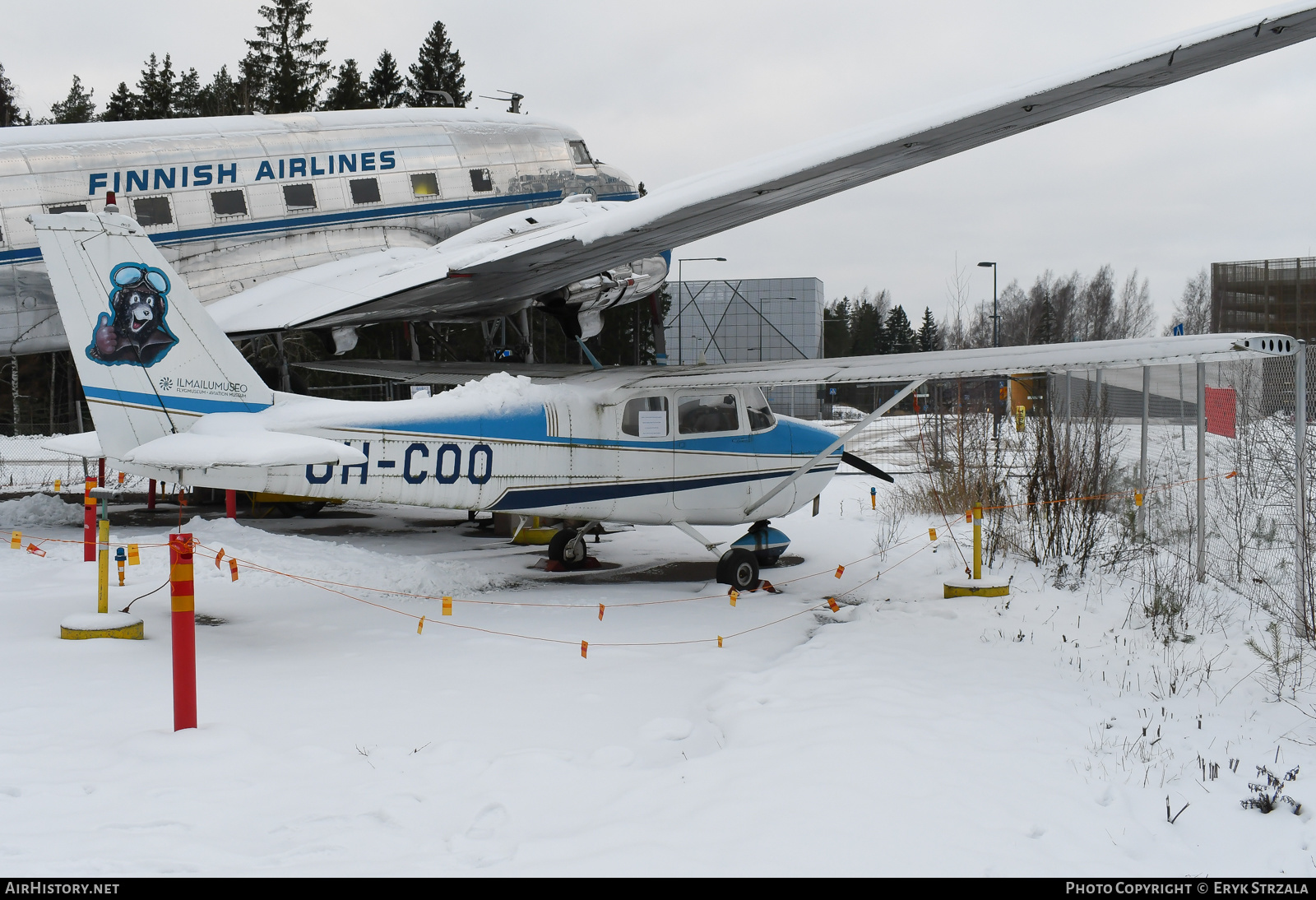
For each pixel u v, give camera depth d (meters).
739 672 6.39
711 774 4.33
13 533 11.98
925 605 8.45
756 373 9.43
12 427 31.98
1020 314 53.19
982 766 4.44
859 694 5.62
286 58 38.28
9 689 5.58
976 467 13.88
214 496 17.42
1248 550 9.48
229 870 3.30
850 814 3.86
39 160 12.89
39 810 3.81
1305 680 6.11
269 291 14.24
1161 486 11.34
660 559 11.75
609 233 9.92
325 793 4.11
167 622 7.66
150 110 39.44
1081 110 8.44
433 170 16.05
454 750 4.70
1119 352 7.54
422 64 40.19
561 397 9.35
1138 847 3.69
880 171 9.63
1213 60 7.31
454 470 8.58
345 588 9.30
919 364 8.50
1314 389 8.80
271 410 7.75
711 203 9.34
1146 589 8.79
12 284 12.72
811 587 9.85
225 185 14.22
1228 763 4.67
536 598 9.24
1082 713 5.37
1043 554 10.40
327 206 15.07
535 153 17.12
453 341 31.59
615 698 5.77
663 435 9.92
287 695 5.64
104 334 7.00
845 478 20.48
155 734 4.71
